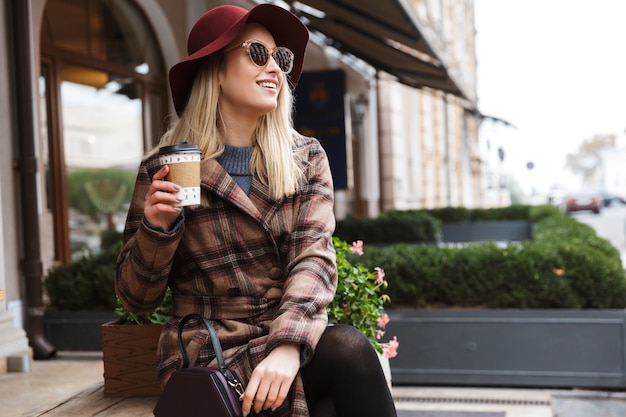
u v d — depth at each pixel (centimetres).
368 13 1017
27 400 368
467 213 1980
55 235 772
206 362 225
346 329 220
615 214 4575
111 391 296
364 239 1495
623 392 542
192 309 235
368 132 2009
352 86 1852
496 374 552
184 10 1005
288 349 207
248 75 235
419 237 1476
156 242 215
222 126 242
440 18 3027
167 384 211
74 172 811
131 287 230
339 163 1383
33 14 658
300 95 1393
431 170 2812
